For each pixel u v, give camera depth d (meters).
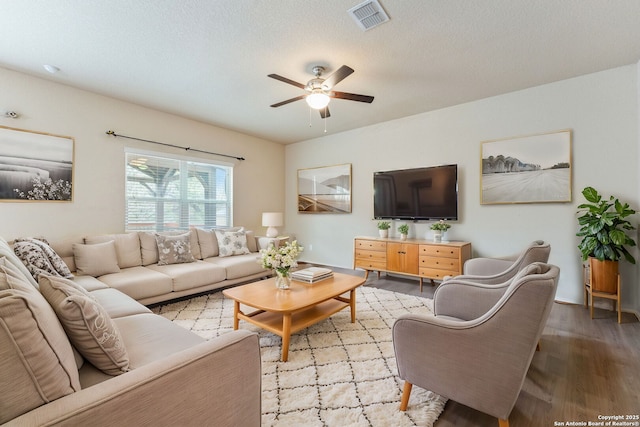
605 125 3.01
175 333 1.55
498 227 3.66
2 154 2.87
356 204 5.04
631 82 2.89
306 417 1.49
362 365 2.00
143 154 3.91
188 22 2.18
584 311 2.96
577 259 3.18
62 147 3.24
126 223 3.79
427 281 4.25
